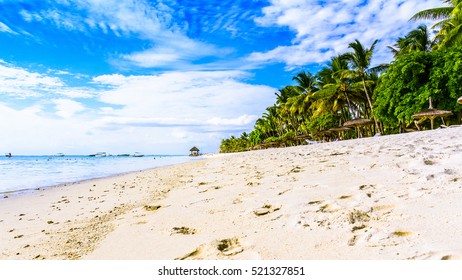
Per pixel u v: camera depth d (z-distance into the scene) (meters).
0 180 13.73
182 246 2.57
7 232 3.81
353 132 42.44
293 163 7.80
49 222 4.26
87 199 6.56
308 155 10.20
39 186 10.53
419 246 1.89
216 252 2.33
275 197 3.79
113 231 3.36
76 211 5.08
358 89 31.44
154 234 3.01
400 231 2.14
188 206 4.10
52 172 20.34
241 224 2.92
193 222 3.24
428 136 10.95
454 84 18.39
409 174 3.80
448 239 1.91
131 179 11.51
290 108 41.19
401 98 20.70
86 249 2.81
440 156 4.77
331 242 2.18
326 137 43.09
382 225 2.30
